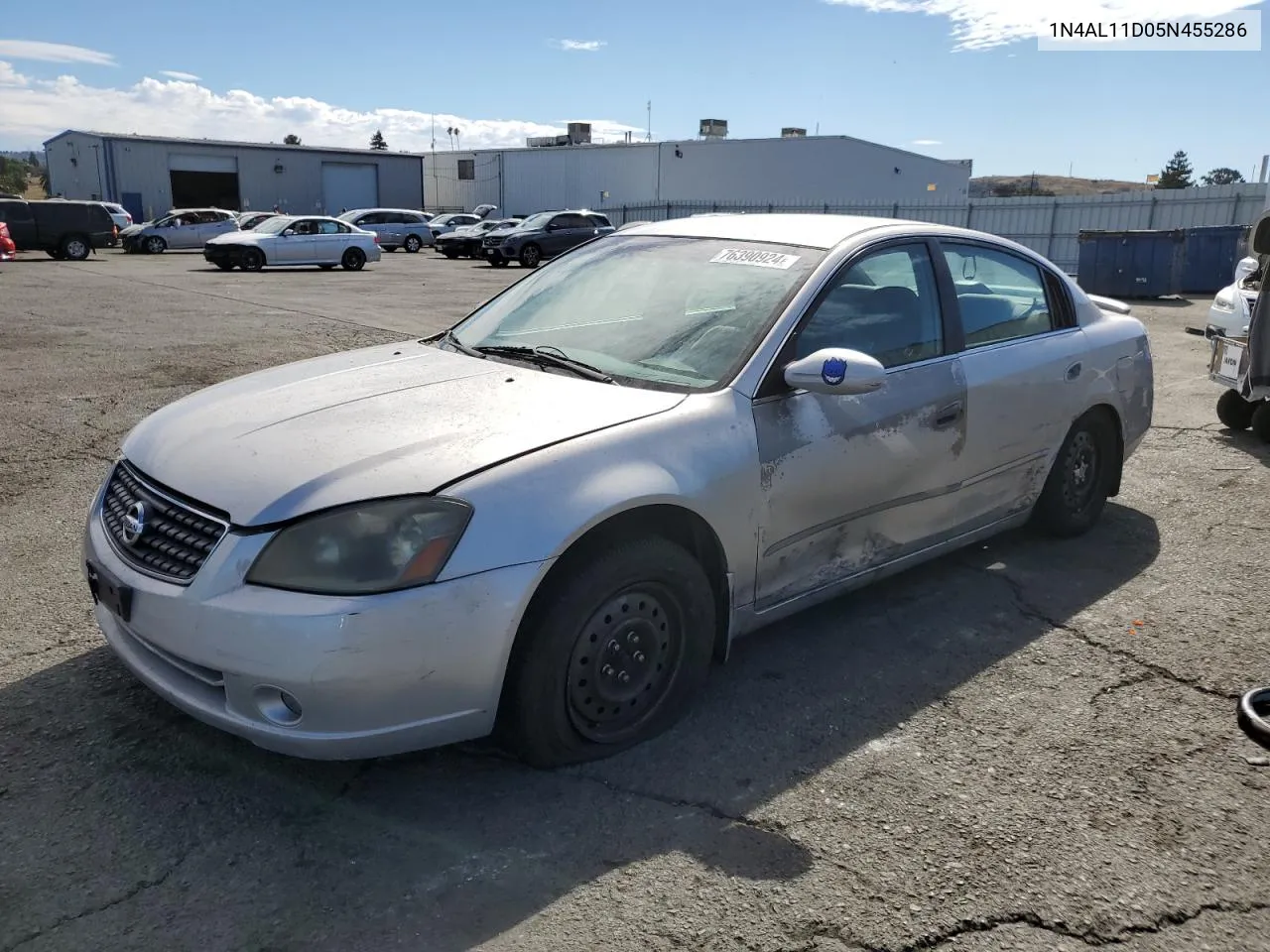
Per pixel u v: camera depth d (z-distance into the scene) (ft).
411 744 8.56
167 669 9.11
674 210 128.57
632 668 9.80
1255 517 17.61
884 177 149.07
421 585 8.24
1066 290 15.62
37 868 8.11
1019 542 16.17
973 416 13.08
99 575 9.48
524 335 12.53
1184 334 43.83
